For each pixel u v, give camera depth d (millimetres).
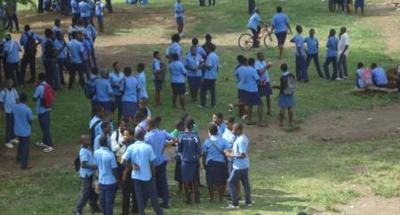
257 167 20234
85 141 15719
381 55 35344
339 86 30312
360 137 23656
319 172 19516
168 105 26766
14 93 22719
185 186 16750
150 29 42750
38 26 43031
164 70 26812
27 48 28672
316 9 47031
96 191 15648
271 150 22250
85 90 23031
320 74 31484
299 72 30688
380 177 18953
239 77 24875
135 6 51688
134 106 22969
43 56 27734
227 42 38375
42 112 22328
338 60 31172
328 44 30906
